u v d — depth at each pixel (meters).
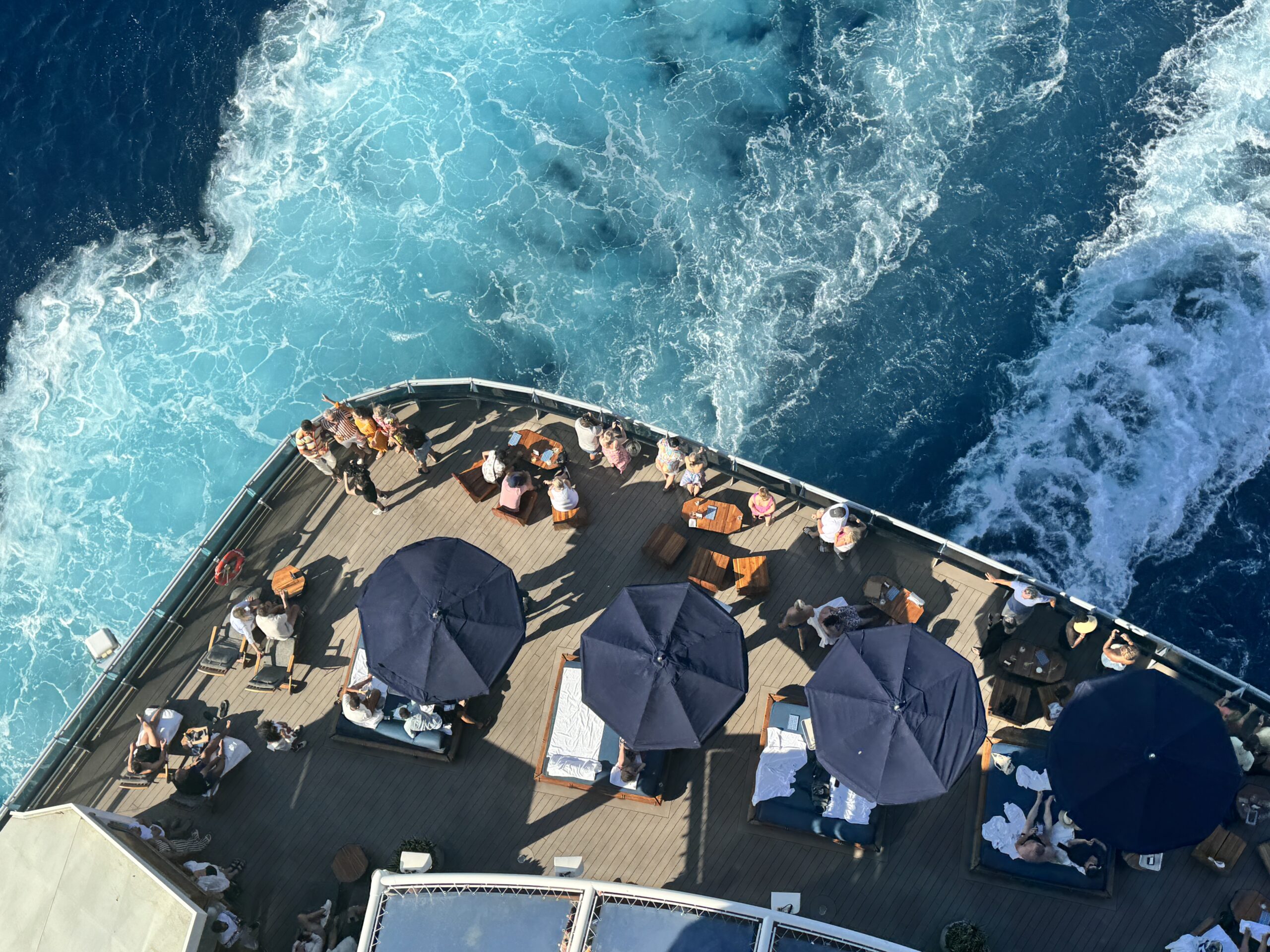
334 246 43.16
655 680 21.14
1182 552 34.25
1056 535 34.69
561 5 47.41
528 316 40.75
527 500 26.33
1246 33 43.00
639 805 23.22
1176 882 21.94
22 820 21.91
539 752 23.95
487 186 43.66
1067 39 43.72
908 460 36.31
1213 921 21.31
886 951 18.55
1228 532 34.47
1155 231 39.56
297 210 44.06
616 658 21.56
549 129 44.66
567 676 24.02
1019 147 41.81
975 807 22.70
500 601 22.73
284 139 45.62
